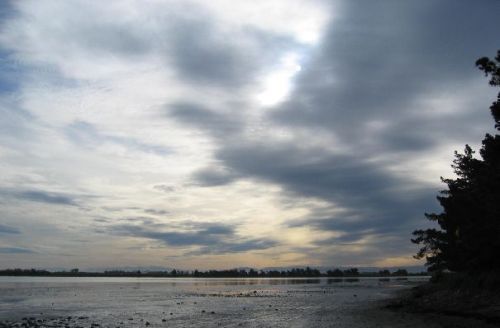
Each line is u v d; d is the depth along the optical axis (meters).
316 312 49.69
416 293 66.94
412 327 33.75
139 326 38.94
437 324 34.53
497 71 37.28
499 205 40.69
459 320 35.75
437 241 69.62
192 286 155.88
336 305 59.62
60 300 72.88
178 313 50.78
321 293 95.19
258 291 110.25
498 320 33.75
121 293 99.19
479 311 38.06
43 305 62.31
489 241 45.62
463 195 50.91
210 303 67.31
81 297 82.19
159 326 38.75
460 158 59.81
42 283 173.88
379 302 63.47
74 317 46.50
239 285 166.88
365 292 97.12
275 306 60.09
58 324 40.44
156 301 72.50
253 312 51.06
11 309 55.56
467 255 51.72
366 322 38.44
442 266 74.81
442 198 61.78
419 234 73.19
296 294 92.19
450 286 55.81
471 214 47.75
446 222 61.56
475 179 49.28
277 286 150.62
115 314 49.75
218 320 42.88
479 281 47.38
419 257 76.12
